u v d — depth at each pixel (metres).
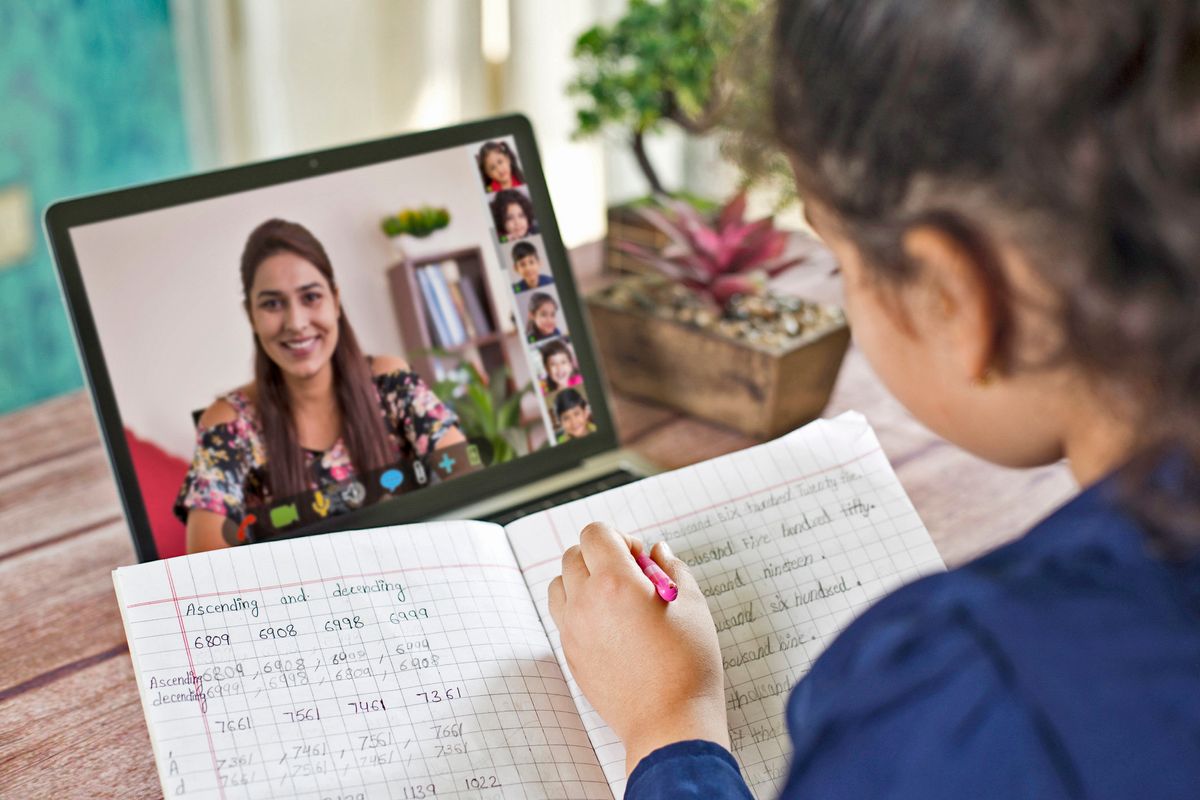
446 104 1.85
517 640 0.59
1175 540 0.33
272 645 0.54
